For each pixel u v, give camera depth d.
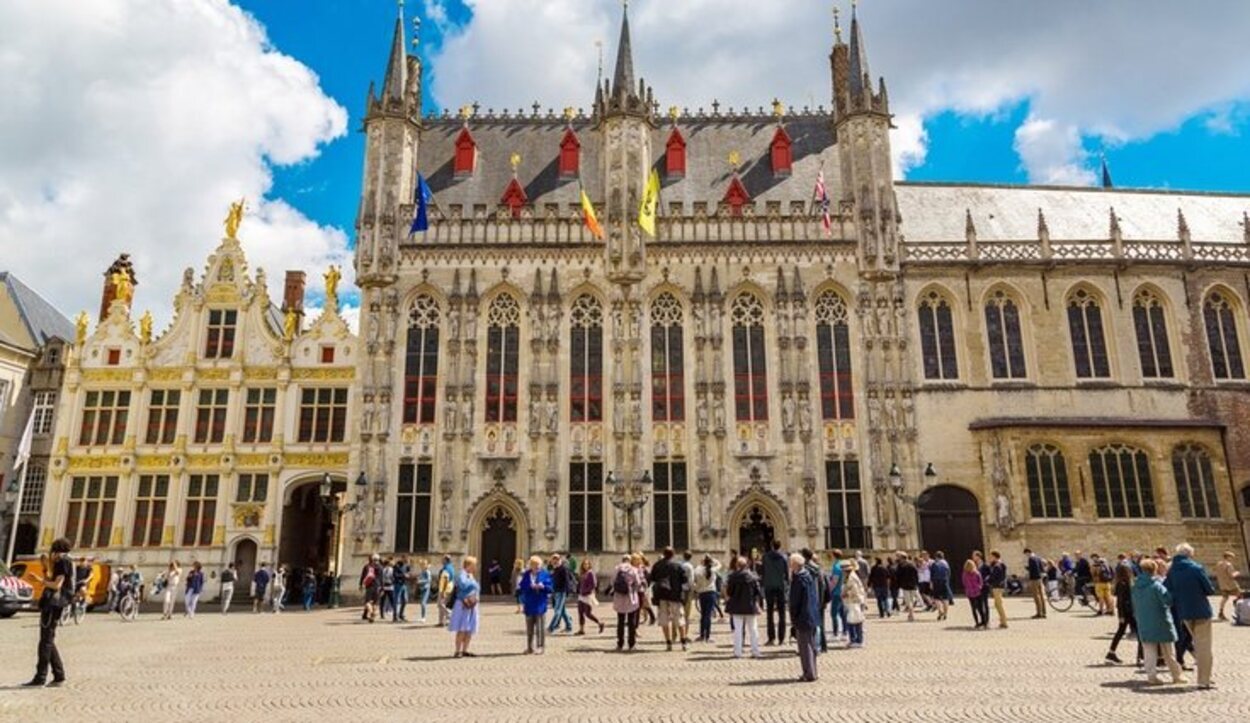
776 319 45.19
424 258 46.03
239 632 27.50
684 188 49.56
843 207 47.31
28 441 50.09
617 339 44.78
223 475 45.41
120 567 43.00
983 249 46.97
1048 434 43.25
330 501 51.19
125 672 18.06
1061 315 45.91
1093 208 52.16
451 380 44.12
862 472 43.44
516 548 42.84
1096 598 30.83
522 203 47.88
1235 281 46.94
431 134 52.62
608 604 37.59
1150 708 13.16
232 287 48.06
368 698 14.61
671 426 44.06
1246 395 45.00
